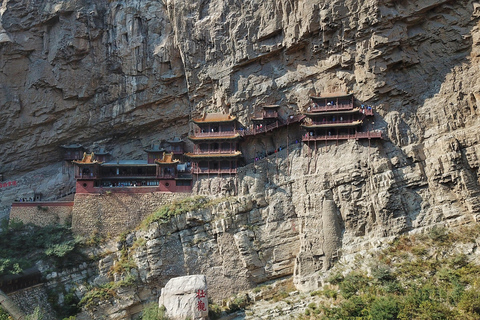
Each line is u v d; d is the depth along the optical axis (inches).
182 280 1673.2
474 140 1800.0
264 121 2201.0
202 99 2378.2
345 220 1870.1
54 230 2095.2
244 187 2066.9
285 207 1978.3
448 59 1957.4
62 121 2507.4
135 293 1892.2
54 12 2452.0
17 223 2116.1
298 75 2156.7
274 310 1706.4
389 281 1587.1
